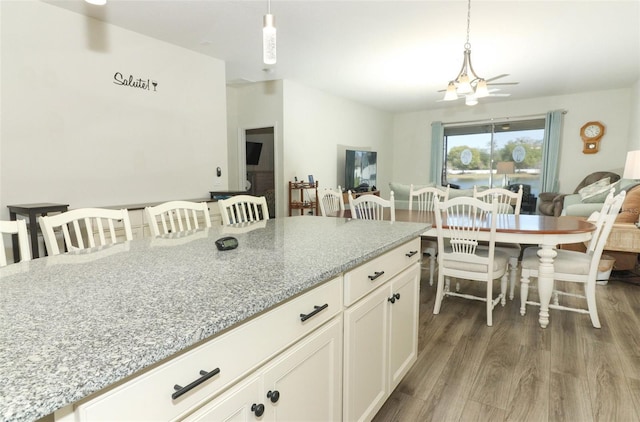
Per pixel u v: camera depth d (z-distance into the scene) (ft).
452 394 6.06
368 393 4.83
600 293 10.99
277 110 18.12
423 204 14.61
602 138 20.72
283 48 13.32
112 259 4.23
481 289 11.59
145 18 10.79
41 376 1.81
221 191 14.39
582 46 13.10
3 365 1.91
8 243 9.52
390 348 5.41
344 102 22.20
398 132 27.86
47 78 10.03
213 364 2.56
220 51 13.74
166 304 2.77
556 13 10.39
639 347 7.56
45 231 4.82
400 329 5.75
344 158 22.50
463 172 25.73
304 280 3.34
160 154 12.88
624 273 12.94
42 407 1.62
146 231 11.30
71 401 1.72
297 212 19.02
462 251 9.23
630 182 15.39
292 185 18.20
